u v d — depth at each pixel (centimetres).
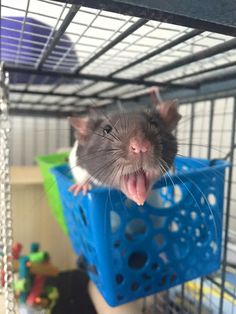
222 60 11
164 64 13
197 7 7
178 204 12
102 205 10
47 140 31
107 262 11
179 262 12
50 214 23
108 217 10
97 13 8
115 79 15
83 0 6
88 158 12
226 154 15
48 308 18
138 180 10
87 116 13
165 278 12
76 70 14
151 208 11
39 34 11
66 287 21
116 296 11
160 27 9
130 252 11
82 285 21
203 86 14
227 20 7
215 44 10
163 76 15
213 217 12
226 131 17
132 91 18
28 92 19
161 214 12
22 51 13
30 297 18
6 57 14
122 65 14
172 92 16
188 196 12
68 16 9
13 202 22
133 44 11
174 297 16
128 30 9
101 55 12
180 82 15
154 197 14
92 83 17
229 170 13
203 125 19
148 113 12
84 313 18
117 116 12
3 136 8
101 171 11
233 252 14
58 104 26
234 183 15
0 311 9
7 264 9
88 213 11
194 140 19
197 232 12
